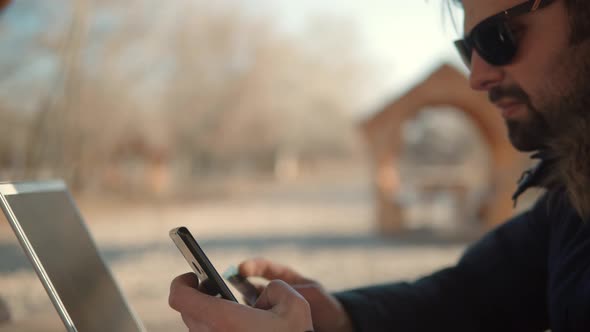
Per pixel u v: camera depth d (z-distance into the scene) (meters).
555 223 1.17
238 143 36.00
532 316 1.33
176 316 4.29
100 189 22.50
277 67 37.78
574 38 1.01
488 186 11.62
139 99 24.81
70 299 0.96
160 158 23.48
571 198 1.05
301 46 41.53
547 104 1.06
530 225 1.34
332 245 10.20
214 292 0.90
